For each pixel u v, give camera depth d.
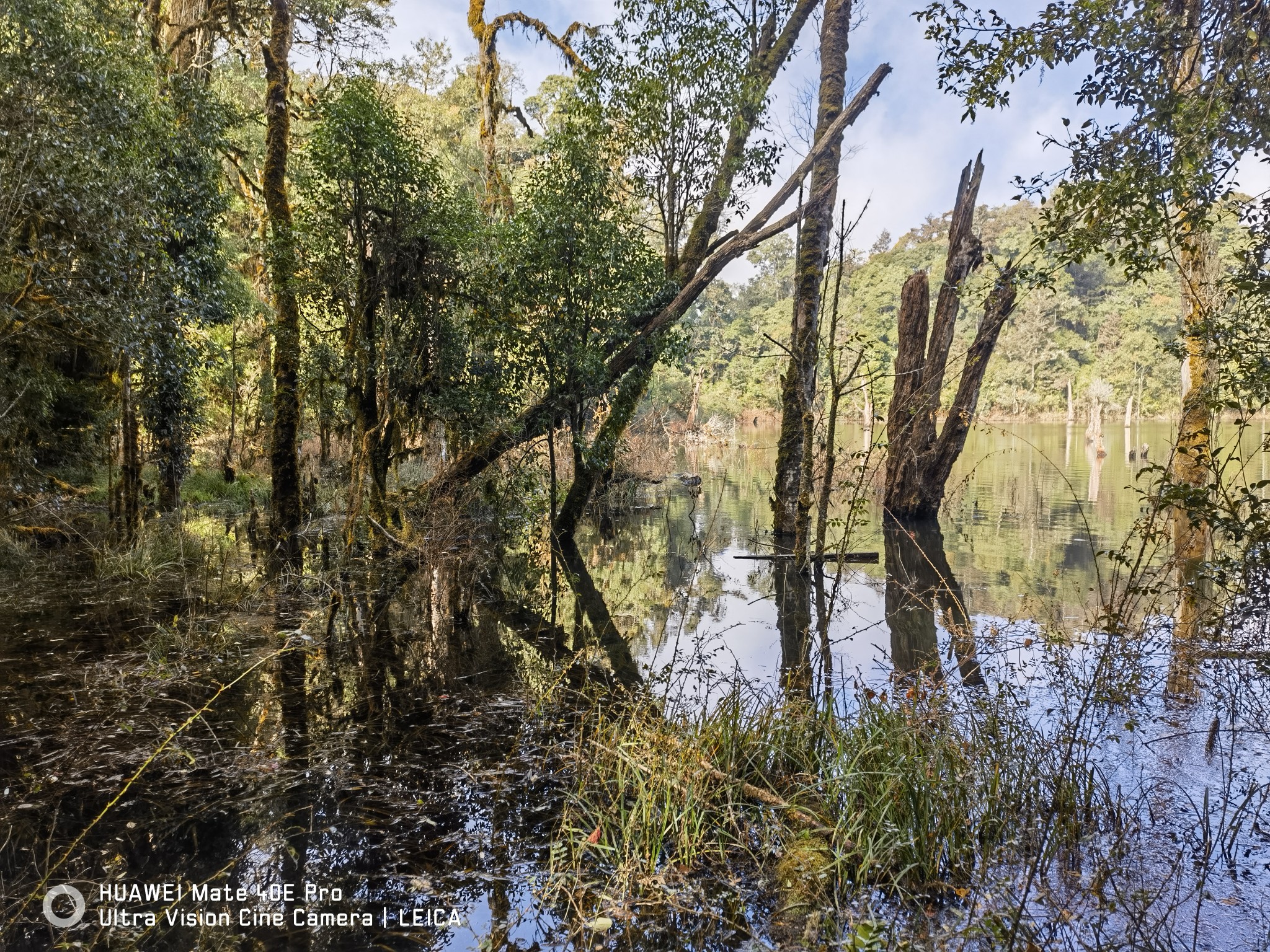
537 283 10.87
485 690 5.34
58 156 7.29
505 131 24.83
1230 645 5.66
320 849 3.30
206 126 11.28
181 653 5.80
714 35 11.46
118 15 9.58
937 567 9.74
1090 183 4.93
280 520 10.62
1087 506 15.11
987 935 2.66
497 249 11.27
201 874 3.10
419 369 10.64
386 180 9.87
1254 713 4.68
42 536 9.96
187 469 15.50
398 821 3.53
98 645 6.00
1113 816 3.46
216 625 6.60
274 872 3.13
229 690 5.23
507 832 3.46
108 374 11.62
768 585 9.18
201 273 11.46
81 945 2.65
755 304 61.47
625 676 5.75
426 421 11.61
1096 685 4.91
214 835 3.39
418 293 10.46
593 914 2.85
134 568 8.48
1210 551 8.16
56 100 7.54
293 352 10.67
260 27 13.56
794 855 3.12
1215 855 3.16
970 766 3.59
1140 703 4.90
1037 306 55.00
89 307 8.02
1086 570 9.29
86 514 10.99
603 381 11.30
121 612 6.98
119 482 10.40
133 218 8.24
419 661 6.00
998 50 4.92
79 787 3.77
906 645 6.53
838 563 7.74
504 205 17.73
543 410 11.39
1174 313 47.72
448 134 23.05
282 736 4.46
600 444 11.89
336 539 11.07
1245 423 4.66
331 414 12.41
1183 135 4.65
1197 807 3.57
